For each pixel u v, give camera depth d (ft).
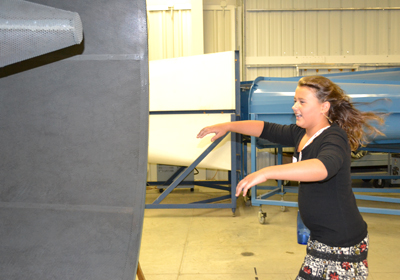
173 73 12.98
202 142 12.87
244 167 16.24
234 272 8.11
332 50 22.15
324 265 3.71
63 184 2.69
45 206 2.70
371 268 8.20
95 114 2.66
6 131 2.70
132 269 2.65
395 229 11.25
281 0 21.89
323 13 21.93
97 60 2.63
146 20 2.60
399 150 12.00
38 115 2.67
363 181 20.36
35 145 2.69
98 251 2.68
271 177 3.07
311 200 3.78
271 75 22.35
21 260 2.71
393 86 10.19
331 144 3.55
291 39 22.09
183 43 20.52
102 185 2.67
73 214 2.68
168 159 13.37
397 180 18.03
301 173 3.07
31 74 2.66
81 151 2.67
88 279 2.69
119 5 2.59
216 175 21.45
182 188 19.11
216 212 13.70
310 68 22.21
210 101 12.71
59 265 2.70
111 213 2.67
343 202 3.67
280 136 4.91
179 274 8.04
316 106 3.98
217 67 12.59
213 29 21.88
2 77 2.67
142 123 2.64
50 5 2.56
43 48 2.13
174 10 20.39
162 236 10.82
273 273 8.02
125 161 2.66
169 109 13.03
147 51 2.61
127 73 2.62
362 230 3.77
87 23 2.61
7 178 2.71
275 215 13.19
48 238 2.69
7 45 2.05
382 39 22.02
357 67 22.15
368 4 21.83
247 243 10.07
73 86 2.65
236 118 12.75
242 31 21.91
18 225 2.70
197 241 10.31
